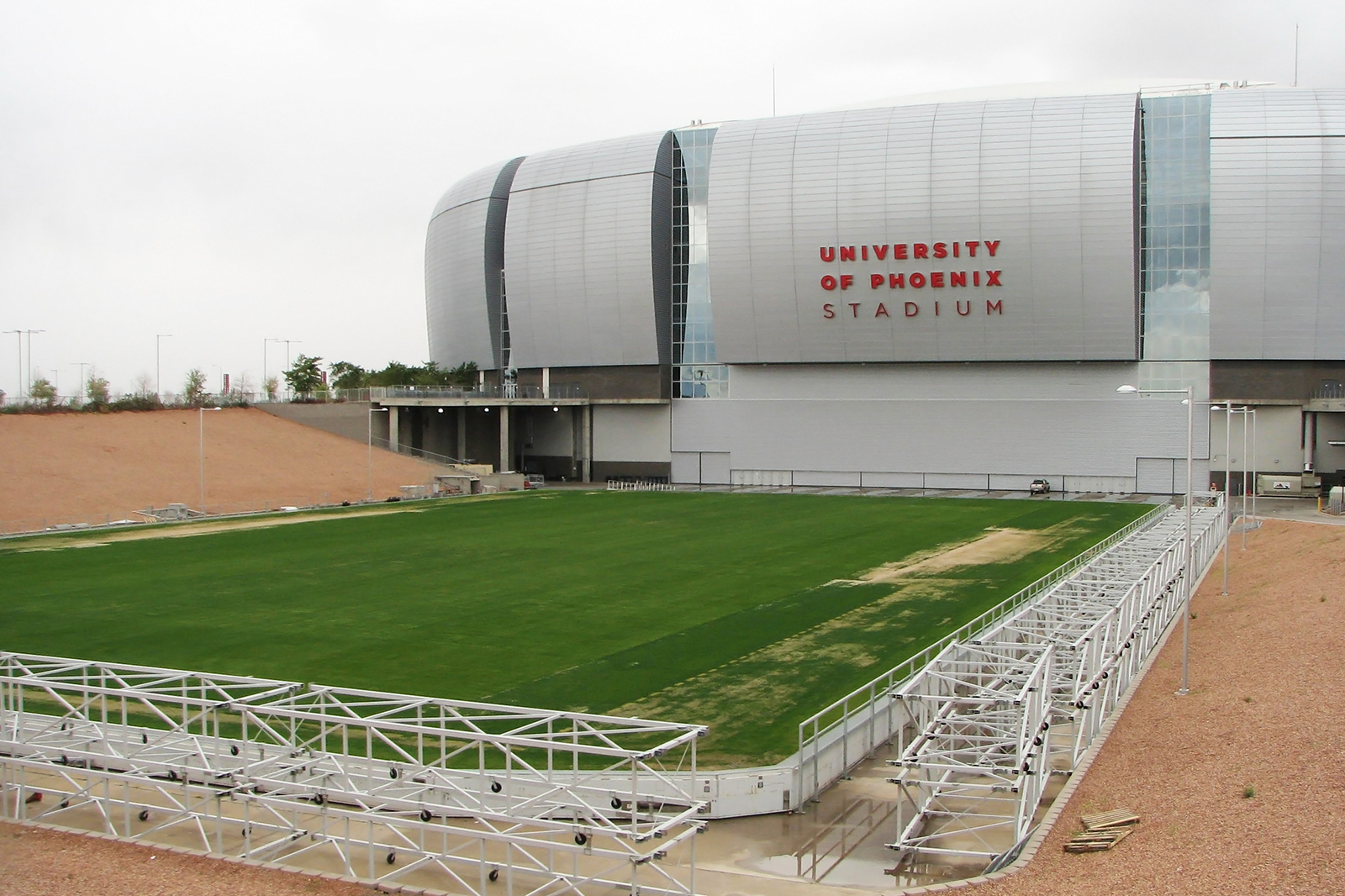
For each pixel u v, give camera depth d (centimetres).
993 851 2503
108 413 10050
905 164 10462
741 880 2383
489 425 12962
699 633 4412
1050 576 5547
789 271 10931
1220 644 4184
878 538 7250
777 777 2752
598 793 2548
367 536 7225
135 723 3303
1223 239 9906
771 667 3881
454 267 13238
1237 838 2302
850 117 10888
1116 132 10006
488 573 5816
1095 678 3077
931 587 5400
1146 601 4003
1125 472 10581
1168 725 3195
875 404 11394
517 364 12688
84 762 2772
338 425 11269
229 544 6831
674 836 2595
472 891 2253
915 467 11288
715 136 11231
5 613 4781
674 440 12162
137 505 8219
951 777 3011
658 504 9544
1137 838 2394
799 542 7044
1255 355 10100
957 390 11112
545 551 6638
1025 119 10281
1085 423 10688
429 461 11325
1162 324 10388
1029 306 10362
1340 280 9769
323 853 2498
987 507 9362
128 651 4131
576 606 4947
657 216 11694
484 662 3975
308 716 2647
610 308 11888
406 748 3089
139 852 2428
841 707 3394
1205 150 10169
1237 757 2781
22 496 7881
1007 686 3077
